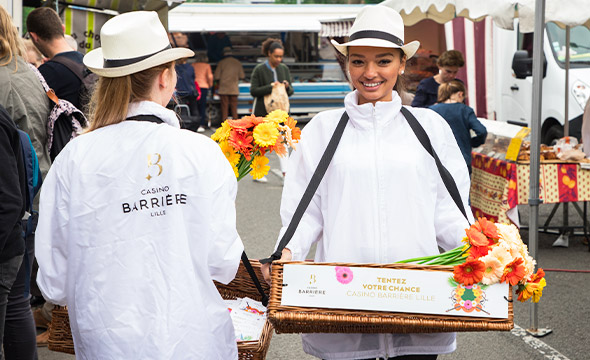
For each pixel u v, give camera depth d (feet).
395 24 8.63
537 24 15.35
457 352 14.75
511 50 34.73
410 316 7.61
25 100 12.78
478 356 14.53
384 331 7.99
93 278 6.94
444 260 8.00
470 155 21.34
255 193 32.09
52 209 7.26
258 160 9.20
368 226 8.53
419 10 26.40
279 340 15.48
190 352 6.88
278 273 7.75
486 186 22.33
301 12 56.34
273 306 7.65
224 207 7.06
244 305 9.13
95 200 7.02
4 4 22.94
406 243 8.52
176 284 6.86
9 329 10.42
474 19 25.72
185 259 6.91
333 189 8.72
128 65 7.05
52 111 13.33
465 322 7.60
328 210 8.77
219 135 9.16
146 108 7.23
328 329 8.05
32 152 10.46
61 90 14.82
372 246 8.52
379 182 8.53
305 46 58.95
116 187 7.00
